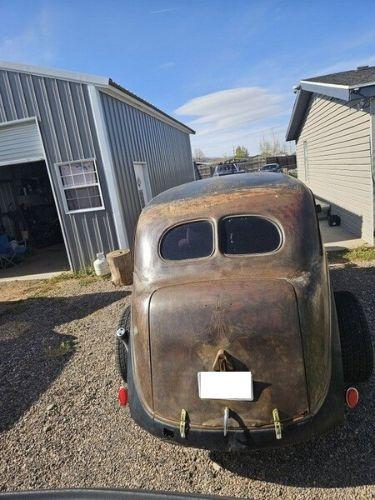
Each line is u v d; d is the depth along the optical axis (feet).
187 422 6.73
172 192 10.27
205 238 8.22
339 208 29.63
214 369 6.59
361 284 16.43
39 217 44.32
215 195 9.00
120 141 27.63
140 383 7.36
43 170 45.60
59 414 10.41
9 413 10.85
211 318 6.71
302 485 7.20
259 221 8.07
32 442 9.46
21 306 20.85
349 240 24.07
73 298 21.03
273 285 6.91
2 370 13.58
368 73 24.77
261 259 7.61
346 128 25.35
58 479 8.14
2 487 8.13
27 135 25.54
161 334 6.99
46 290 23.48
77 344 14.83
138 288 8.12
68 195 26.02
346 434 8.23
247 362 6.52
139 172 32.04
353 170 24.53
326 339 7.00
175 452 8.47
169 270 8.00
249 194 8.70
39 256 36.52
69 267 29.07
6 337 16.75
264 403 6.45
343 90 20.38
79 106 24.20
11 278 28.48
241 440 6.49
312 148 39.52
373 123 20.42
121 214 25.75
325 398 6.71
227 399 6.52
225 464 7.95
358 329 8.66
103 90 24.75
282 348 6.46
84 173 25.43
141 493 6.73
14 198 42.01
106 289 21.81
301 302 6.72
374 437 8.03
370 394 9.28
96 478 8.02
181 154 52.42
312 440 8.17
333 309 8.05
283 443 6.48
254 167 123.24
